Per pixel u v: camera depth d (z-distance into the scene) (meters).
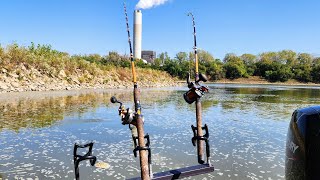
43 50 46.72
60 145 10.51
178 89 48.88
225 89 56.19
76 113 17.33
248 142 11.46
